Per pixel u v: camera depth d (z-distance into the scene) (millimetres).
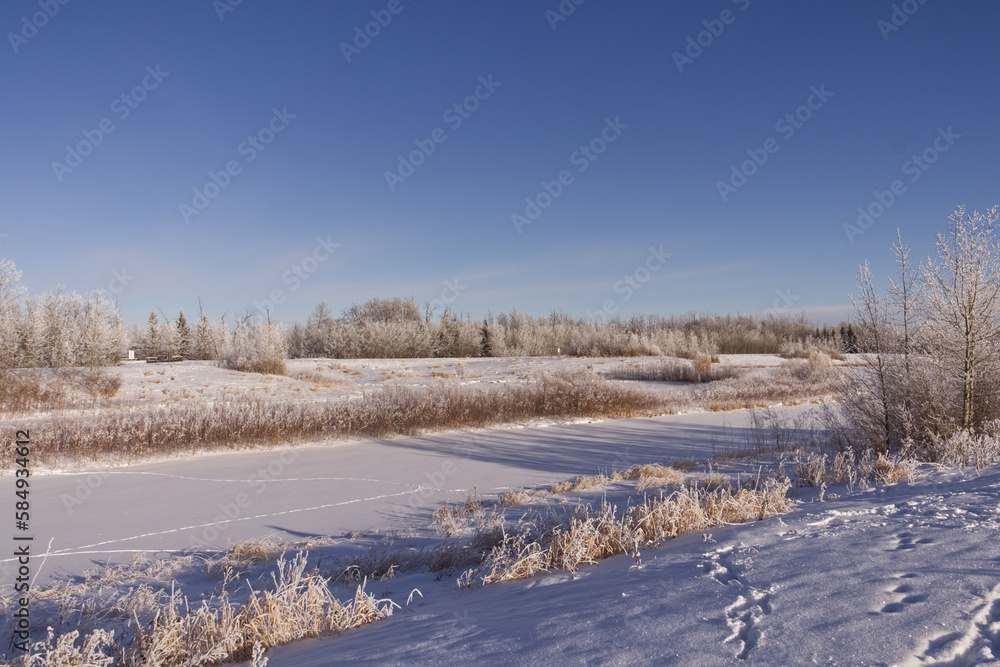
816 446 11695
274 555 6285
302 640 3588
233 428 14070
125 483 10305
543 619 2855
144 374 22516
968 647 2018
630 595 3016
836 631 2229
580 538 4535
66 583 5535
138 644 3361
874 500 5172
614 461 12289
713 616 2537
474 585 4473
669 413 20594
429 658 2557
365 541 6902
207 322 46156
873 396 10070
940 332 9625
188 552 6660
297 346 49719
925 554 3137
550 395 20406
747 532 4289
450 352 46281
